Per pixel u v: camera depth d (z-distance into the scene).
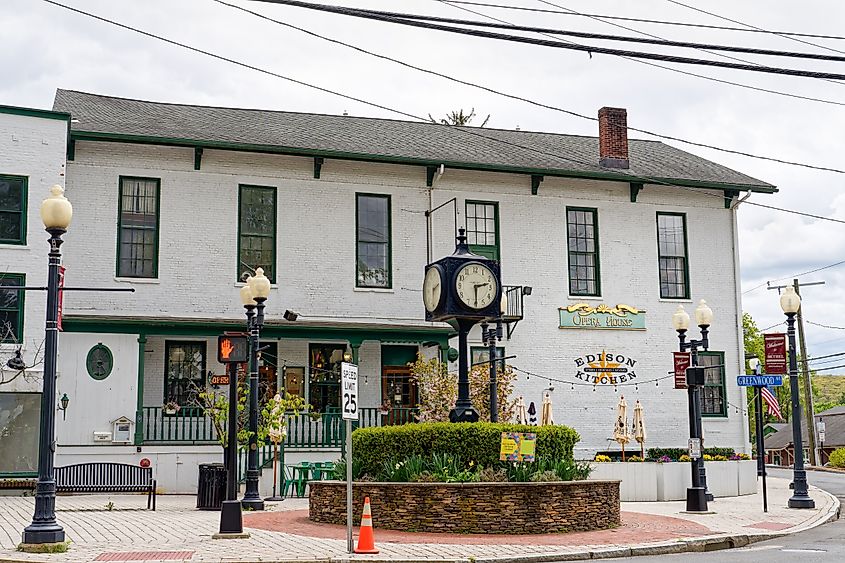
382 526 17.11
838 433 68.94
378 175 29.22
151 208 27.16
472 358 29.08
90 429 24.92
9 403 24.25
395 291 28.89
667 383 31.08
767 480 34.25
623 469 25.27
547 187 30.77
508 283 29.94
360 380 28.61
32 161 24.75
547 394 27.28
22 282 24.45
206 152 27.70
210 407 23.83
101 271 26.34
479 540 15.80
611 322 30.69
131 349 25.55
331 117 33.19
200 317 27.03
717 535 16.92
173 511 20.12
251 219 27.98
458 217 29.78
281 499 23.44
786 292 23.64
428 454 17.80
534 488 16.83
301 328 26.97
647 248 31.56
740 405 31.73
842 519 21.36
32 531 13.63
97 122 27.23
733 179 32.62
